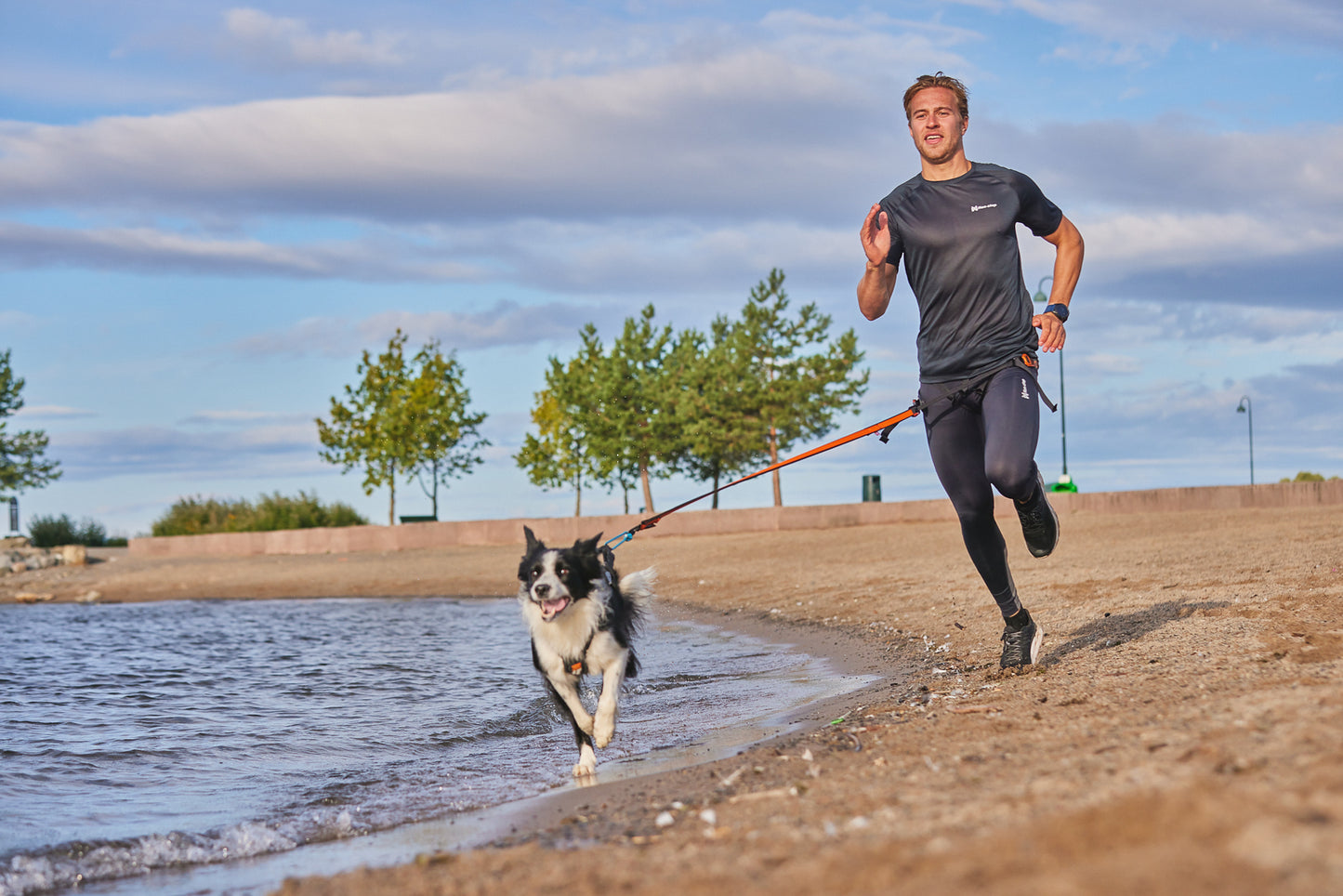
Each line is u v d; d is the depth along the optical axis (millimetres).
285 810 5133
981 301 5586
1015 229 5617
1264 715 3938
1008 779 3609
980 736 4605
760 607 14180
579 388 36719
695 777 4836
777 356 36094
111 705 8430
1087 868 2330
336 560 27297
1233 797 2598
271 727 7375
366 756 6410
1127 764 3453
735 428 35344
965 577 13133
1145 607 8508
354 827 4746
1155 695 4957
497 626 14516
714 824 3684
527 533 6477
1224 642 6352
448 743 6758
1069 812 2818
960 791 3539
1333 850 2197
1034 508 5668
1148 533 15586
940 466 5957
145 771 6055
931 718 5320
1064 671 6160
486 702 8242
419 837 4430
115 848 4488
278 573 25375
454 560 25047
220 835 4641
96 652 12547
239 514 37125
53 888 4078
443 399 37750
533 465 39281
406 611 17969
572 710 5934
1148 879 2211
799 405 35188
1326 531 12430
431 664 10617
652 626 13484
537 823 4410
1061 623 8500
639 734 6641
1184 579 9797
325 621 16438
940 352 5754
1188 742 3656
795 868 2836
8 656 12234
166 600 23516
